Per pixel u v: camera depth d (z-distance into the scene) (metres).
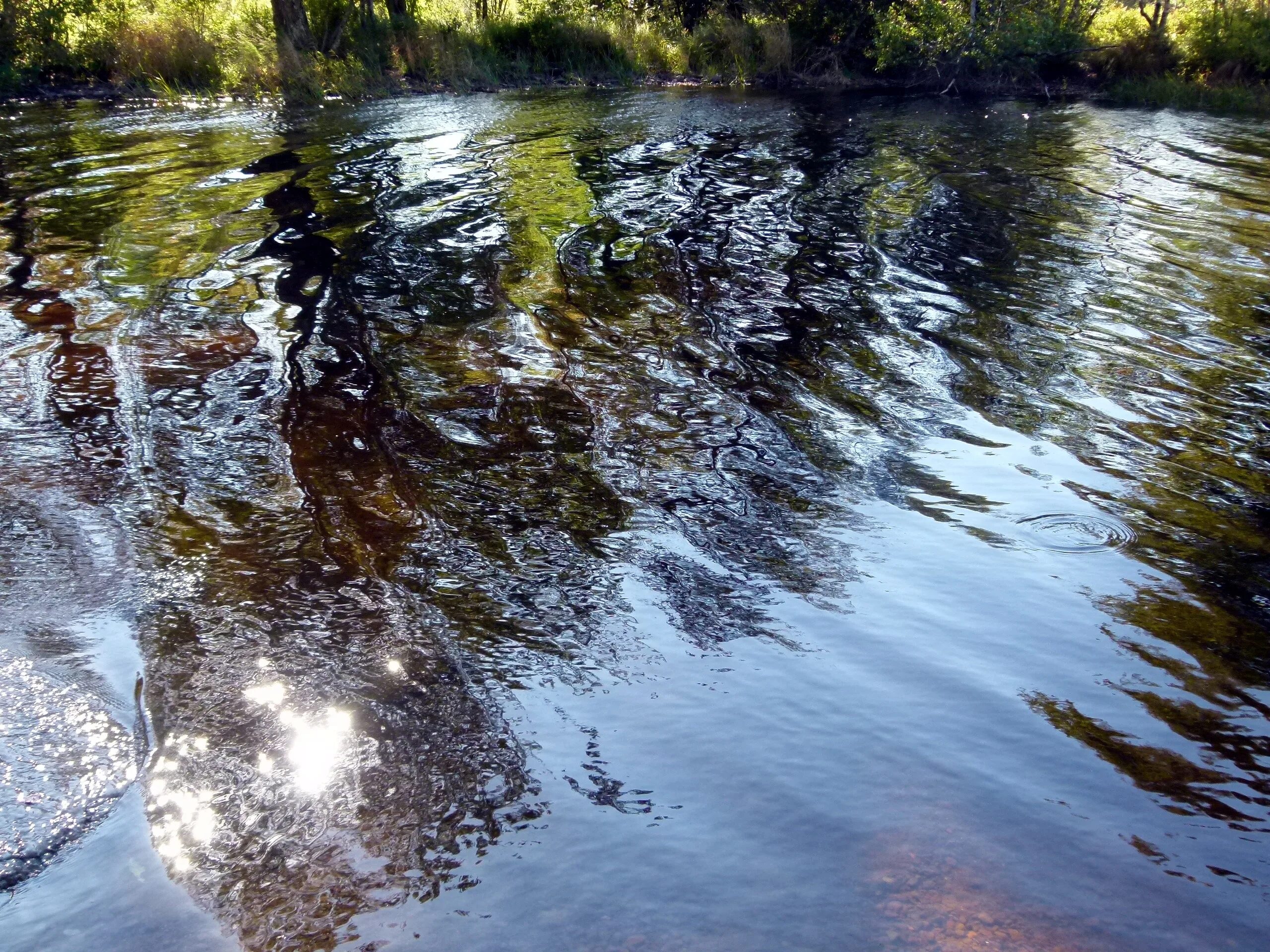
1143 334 7.20
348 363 6.43
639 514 4.72
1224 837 2.91
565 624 3.91
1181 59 20.28
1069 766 3.18
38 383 6.04
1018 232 9.81
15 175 11.62
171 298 7.57
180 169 12.01
